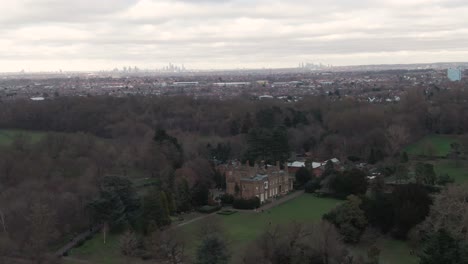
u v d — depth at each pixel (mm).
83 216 155875
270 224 147750
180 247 133625
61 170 194875
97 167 197625
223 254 111562
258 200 180250
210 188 199625
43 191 166375
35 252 129625
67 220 152875
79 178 182125
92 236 148625
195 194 178250
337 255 119688
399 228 143375
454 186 145125
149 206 148375
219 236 122812
